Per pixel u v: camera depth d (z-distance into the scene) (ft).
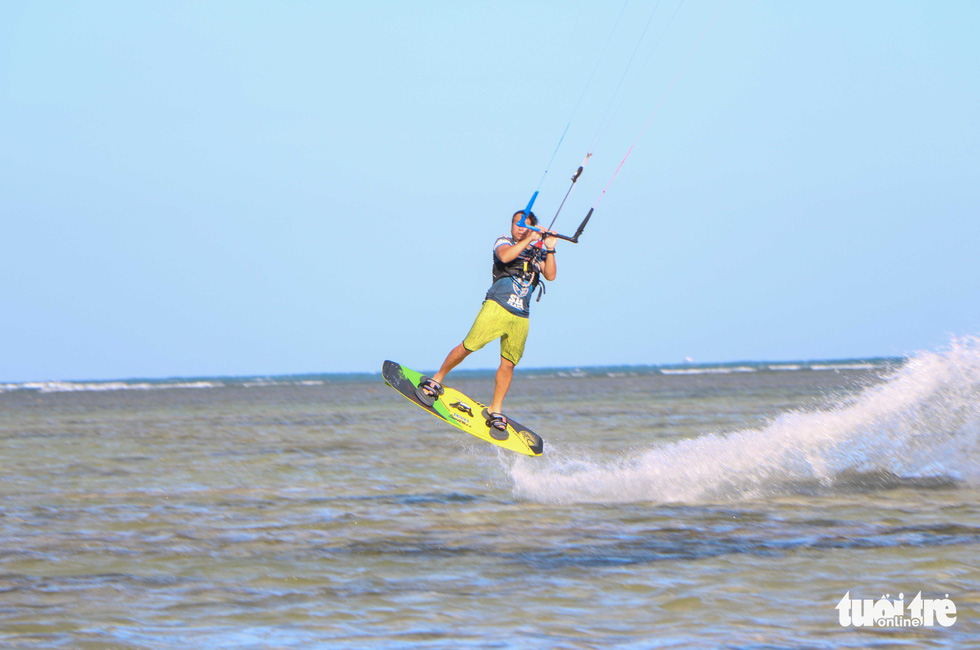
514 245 121.08
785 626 67.00
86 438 256.32
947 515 106.22
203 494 138.00
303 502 128.98
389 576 84.94
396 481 150.30
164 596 79.15
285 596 78.69
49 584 83.66
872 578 79.20
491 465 171.94
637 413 327.67
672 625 67.97
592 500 126.00
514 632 67.21
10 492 142.61
